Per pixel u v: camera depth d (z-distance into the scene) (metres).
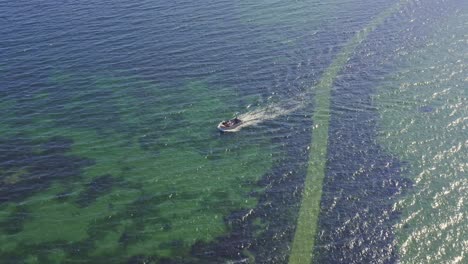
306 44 94.94
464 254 51.09
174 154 68.12
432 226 54.44
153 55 92.25
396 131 70.00
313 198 59.16
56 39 99.06
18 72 88.56
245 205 58.88
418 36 96.88
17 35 101.12
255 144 69.19
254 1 114.38
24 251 53.97
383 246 52.41
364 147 67.25
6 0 118.38
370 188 60.22
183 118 75.31
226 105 77.81
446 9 108.06
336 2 113.75
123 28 102.56
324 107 76.12
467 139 67.31
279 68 87.12
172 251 53.22
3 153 69.19
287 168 64.38
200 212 58.22
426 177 61.44
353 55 90.69
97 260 52.62
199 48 94.12
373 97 78.00
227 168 65.12
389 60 88.75
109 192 61.78
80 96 81.50
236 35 98.62
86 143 70.88
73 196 61.28
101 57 92.25
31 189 62.66
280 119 74.00
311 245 52.97
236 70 86.94
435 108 74.38
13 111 78.31
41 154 68.88
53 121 75.81
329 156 66.00
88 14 109.50
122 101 79.88
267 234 54.66
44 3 116.12
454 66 85.56
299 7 111.06
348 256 51.53
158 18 106.31
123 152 68.88
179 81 84.38
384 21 103.81
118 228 56.44
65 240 55.12
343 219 55.94
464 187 59.41
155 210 58.78
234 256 52.31
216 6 111.81
